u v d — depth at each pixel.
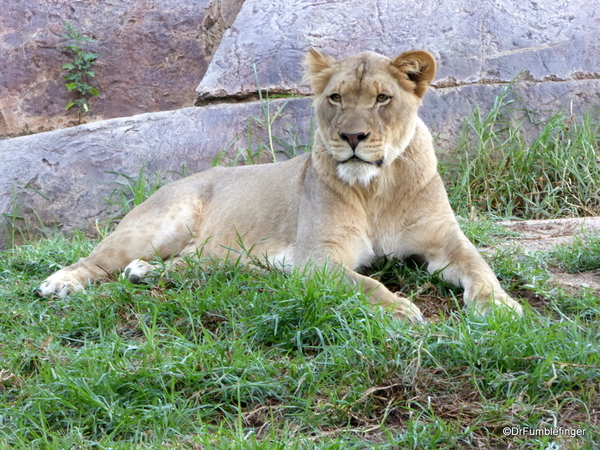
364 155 7.21
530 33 12.55
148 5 15.84
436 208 7.81
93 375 5.55
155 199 9.35
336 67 7.68
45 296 7.90
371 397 5.15
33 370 6.08
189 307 6.83
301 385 5.39
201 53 15.84
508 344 5.48
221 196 9.19
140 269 8.12
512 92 11.95
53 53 15.40
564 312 6.68
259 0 13.88
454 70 12.23
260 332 6.26
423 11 12.95
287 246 8.33
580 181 11.02
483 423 4.81
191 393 5.46
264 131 11.99
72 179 11.66
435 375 5.34
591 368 5.17
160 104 15.65
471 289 6.80
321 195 7.76
